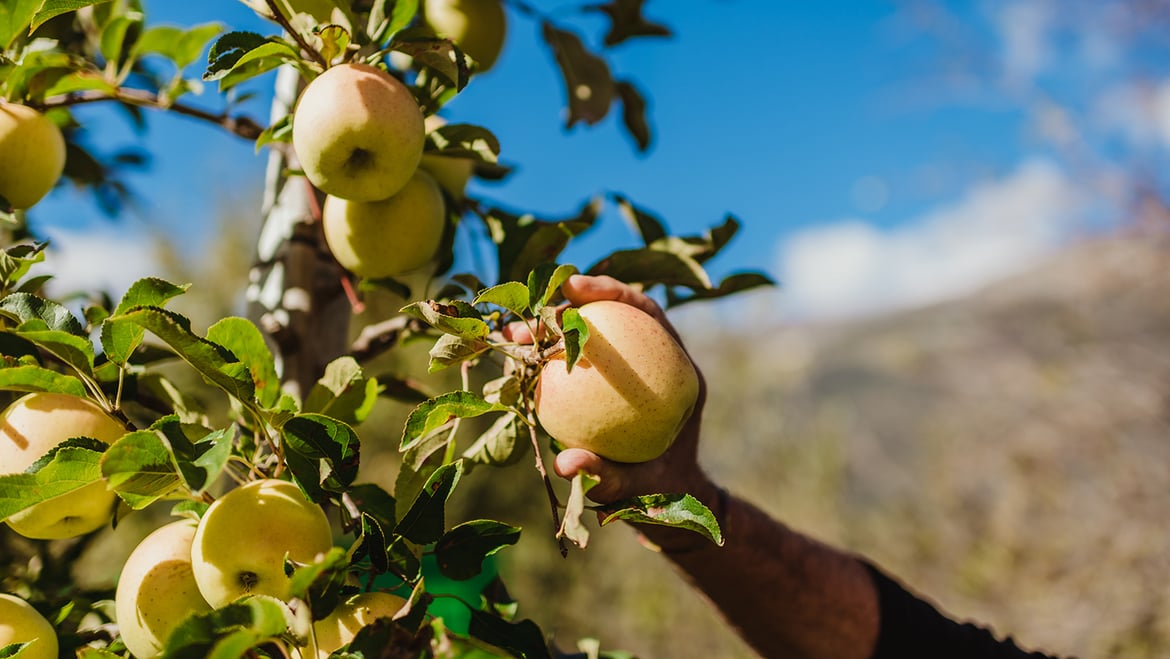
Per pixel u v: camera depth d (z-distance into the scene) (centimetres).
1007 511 651
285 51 121
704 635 655
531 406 117
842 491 794
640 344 112
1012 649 191
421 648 90
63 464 95
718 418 845
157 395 129
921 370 1034
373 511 117
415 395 162
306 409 117
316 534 100
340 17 128
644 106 224
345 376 118
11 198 134
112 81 151
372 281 149
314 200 156
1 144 130
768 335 911
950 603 643
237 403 113
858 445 902
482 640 101
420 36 127
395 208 136
